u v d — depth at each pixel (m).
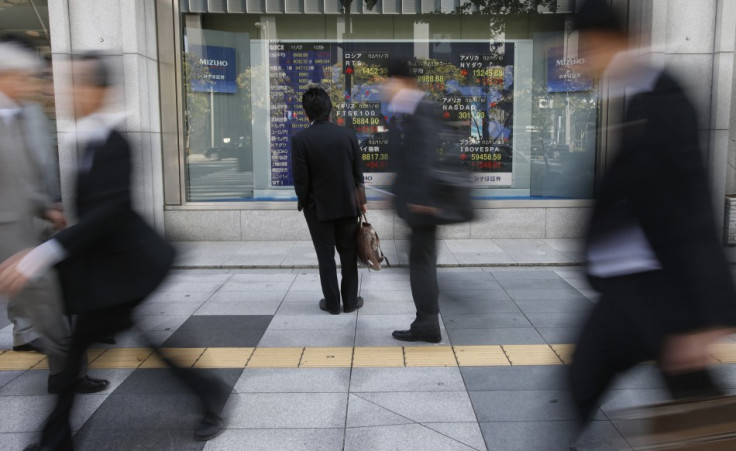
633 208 2.11
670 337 2.06
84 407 3.49
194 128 8.40
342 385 3.80
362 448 3.04
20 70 3.19
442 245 8.05
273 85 8.41
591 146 8.30
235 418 3.37
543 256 7.38
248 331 4.87
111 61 2.68
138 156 2.80
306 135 4.96
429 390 3.71
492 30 8.35
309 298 5.87
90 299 2.68
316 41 8.35
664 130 1.99
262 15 8.29
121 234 2.70
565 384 2.48
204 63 8.30
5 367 4.11
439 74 8.40
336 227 5.21
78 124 2.63
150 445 3.09
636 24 2.13
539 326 4.89
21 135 3.21
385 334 4.76
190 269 7.10
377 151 8.45
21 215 3.19
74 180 2.61
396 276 6.65
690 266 1.97
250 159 8.49
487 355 4.27
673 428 1.87
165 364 3.06
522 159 8.52
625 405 3.28
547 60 8.34
